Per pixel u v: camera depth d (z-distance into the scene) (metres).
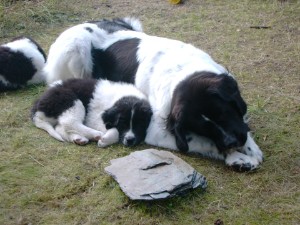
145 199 1.77
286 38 3.01
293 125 2.21
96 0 3.66
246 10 3.40
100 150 2.10
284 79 2.59
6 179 1.93
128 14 3.44
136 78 2.31
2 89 2.59
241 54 2.85
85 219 1.75
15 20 3.33
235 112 1.96
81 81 2.31
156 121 2.15
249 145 2.01
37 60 2.64
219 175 1.94
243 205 1.80
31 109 2.32
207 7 3.49
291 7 3.39
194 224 1.73
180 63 2.16
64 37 2.48
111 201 1.82
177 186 1.80
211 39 3.05
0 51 2.59
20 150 2.10
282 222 1.73
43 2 3.57
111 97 2.25
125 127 2.15
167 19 3.34
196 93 1.95
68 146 2.13
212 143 2.02
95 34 2.50
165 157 1.93
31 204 1.82
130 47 2.40
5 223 1.75
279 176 1.92
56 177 1.94
